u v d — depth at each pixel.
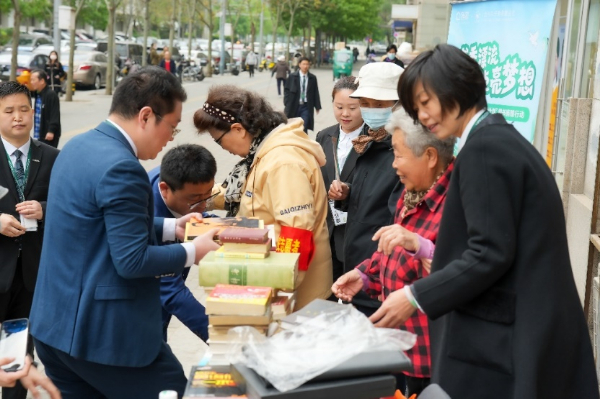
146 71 2.85
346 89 4.79
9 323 2.91
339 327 2.30
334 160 4.77
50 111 9.71
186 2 52.50
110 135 2.81
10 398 3.84
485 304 2.43
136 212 2.70
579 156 5.66
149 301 2.85
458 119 2.48
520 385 2.34
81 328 2.74
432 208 2.92
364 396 2.10
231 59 49.88
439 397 2.19
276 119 3.64
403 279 2.98
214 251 2.79
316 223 3.62
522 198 2.37
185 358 5.12
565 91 6.97
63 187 2.78
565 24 7.12
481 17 6.62
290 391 2.03
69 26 23.19
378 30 96.69
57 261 2.79
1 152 4.24
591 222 4.71
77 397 3.05
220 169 12.27
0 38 40.50
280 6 56.44
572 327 2.42
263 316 2.42
